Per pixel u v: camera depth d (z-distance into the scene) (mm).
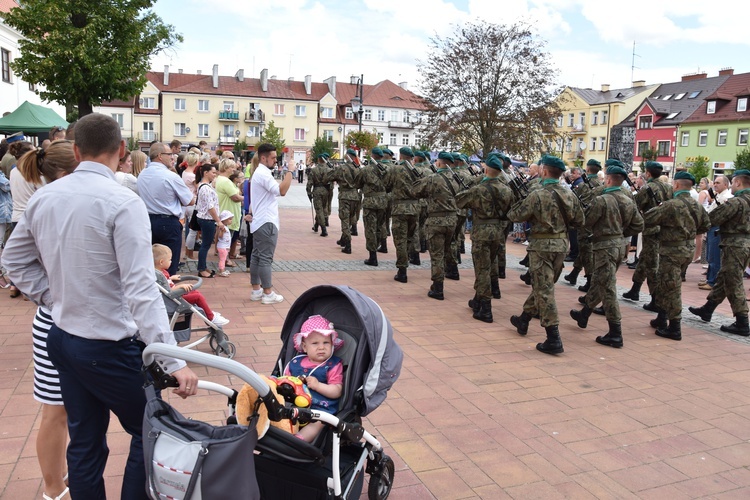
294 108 74312
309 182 15617
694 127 55125
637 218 7043
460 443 4309
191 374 2631
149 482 2395
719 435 4676
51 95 16734
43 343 3043
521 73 26984
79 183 2631
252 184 7602
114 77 16453
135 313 2553
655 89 64875
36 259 2850
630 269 12719
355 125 78312
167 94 69125
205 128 71312
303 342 3318
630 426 4758
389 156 12023
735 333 7730
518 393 5316
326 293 3447
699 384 5793
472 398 5145
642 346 7008
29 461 3699
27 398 4562
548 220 6410
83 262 2566
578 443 4414
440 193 8477
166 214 7043
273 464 3033
